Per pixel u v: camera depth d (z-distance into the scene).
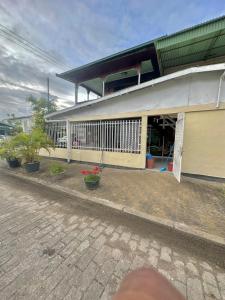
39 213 3.19
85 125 7.68
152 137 10.23
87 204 3.67
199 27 5.25
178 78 5.43
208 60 7.28
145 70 9.30
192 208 3.42
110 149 7.02
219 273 1.87
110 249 2.21
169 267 1.93
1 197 3.97
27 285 1.65
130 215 3.21
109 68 9.26
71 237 2.45
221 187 4.54
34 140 5.96
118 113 6.80
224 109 4.82
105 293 1.58
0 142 6.95
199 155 5.27
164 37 5.84
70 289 1.62
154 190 4.38
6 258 2.01
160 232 2.65
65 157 8.45
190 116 5.35
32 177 5.62
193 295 1.60
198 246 2.33
